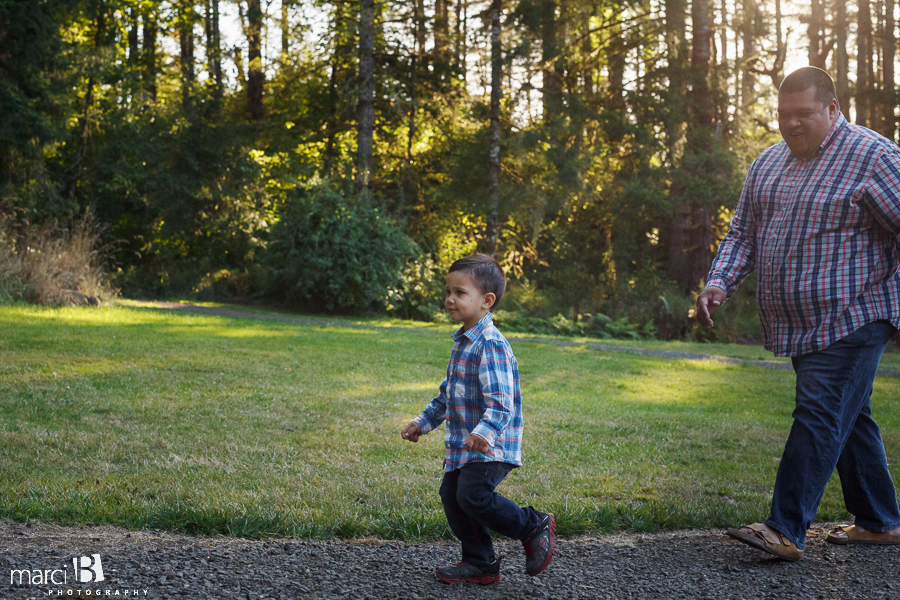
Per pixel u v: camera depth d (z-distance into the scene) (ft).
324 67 82.23
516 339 50.85
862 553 10.75
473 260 9.23
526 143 67.15
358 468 15.21
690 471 16.19
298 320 54.85
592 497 13.82
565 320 64.80
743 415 24.25
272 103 88.84
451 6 80.89
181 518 10.98
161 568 9.07
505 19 66.44
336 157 81.25
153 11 81.56
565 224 83.30
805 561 10.38
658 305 66.90
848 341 10.48
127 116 69.72
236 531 10.75
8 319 36.50
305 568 9.47
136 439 16.57
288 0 76.33
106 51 62.69
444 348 39.32
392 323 59.31
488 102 77.66
